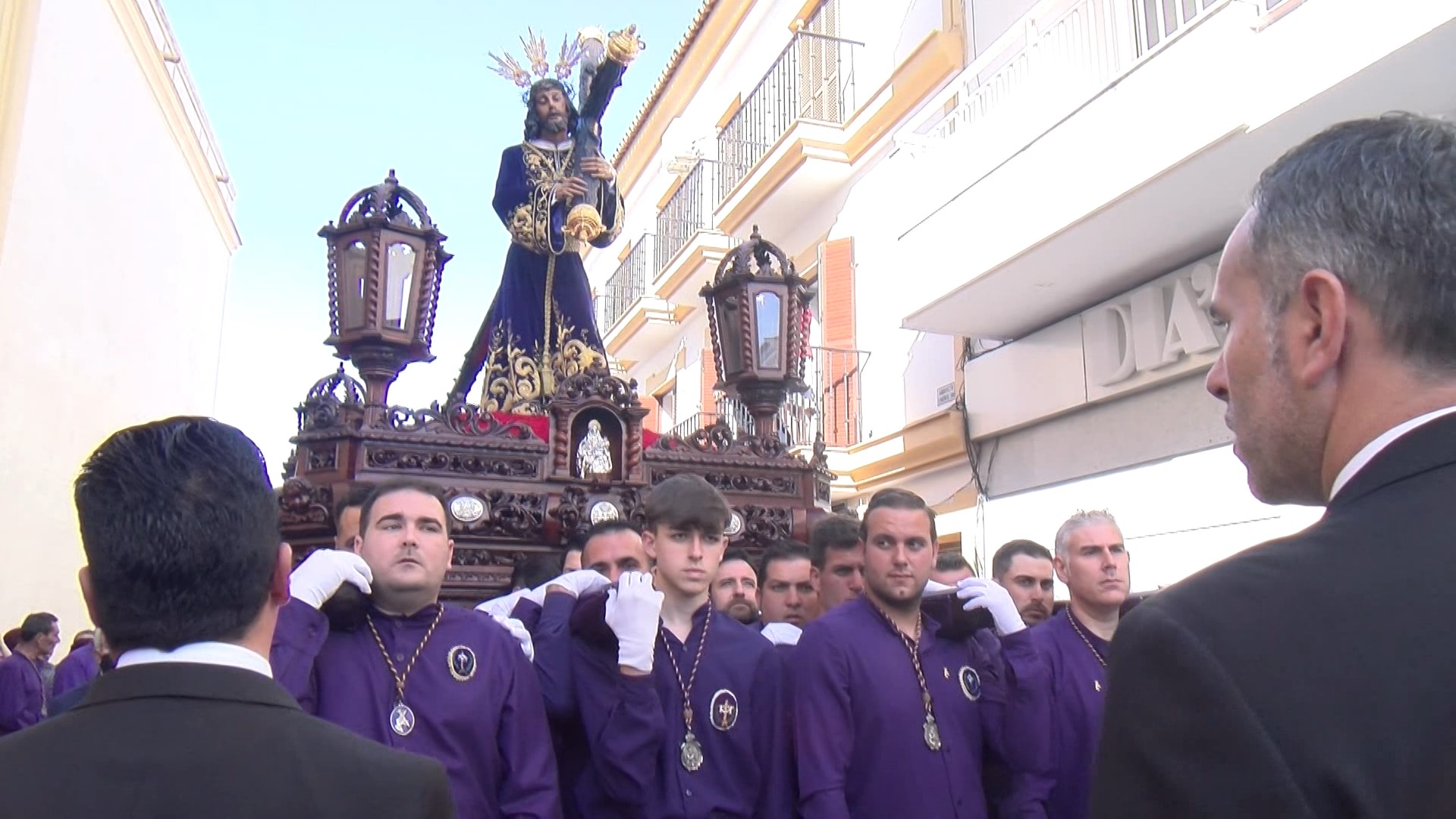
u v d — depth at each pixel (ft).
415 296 15.17
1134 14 22.86
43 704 24.13
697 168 51.85
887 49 37.22
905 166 30.01
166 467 4.67
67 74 30.12
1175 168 20.10
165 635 4.53
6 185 26.40
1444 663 2.88
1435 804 2.73
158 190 40.52
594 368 16.63
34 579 30.14
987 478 30.96
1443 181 3.47
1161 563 24.35
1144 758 3.16
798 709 10.61
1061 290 26.37
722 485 17.63
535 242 21.25
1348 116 18.28
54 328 30.58
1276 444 3.84
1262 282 3.85
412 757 4.66
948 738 10.75
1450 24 15.69
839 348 37.27
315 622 9.21
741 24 49.90
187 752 4.18
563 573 13.41
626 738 9.90
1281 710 2.97
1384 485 3.35
